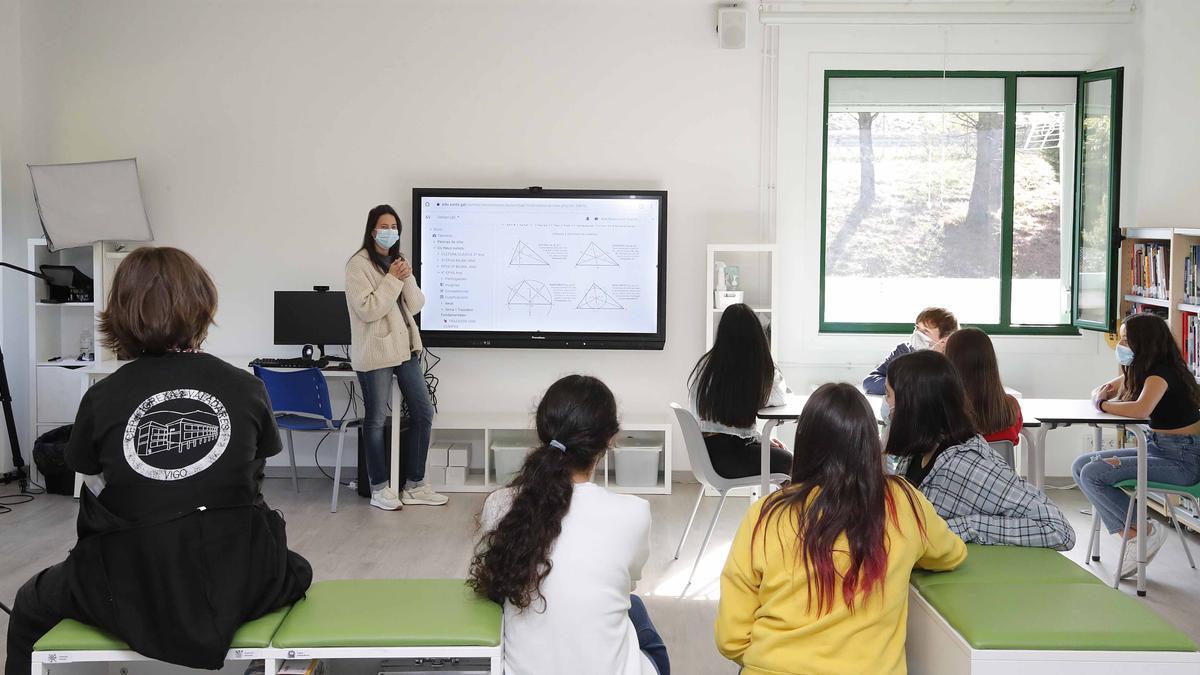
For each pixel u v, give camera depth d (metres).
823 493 2.12
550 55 6.21
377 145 6.26
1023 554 2.60
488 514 2.34
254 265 6.31
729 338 4.27
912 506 2.23
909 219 6.31
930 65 6.16
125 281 2.27
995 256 6.32
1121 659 2.07
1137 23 5.99
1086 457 4.54
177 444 2.21
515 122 6.23
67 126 6.29
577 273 6.16
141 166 6.29
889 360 5.09
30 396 6.14
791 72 6.16
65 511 5.51
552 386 2.39
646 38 6.19
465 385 6.37
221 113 6.26
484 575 2.26
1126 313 5.87
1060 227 6.28
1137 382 4.25
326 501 5.79
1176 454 4.25
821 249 6.25
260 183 6.28
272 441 2.38
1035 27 6.11
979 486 2.67
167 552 2.16
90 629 2.22
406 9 6.20
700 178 6.23
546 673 2.20
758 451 4.33
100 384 2.26
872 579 2.07
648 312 6.17
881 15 6.02
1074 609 2.21
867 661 2.06
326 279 6.30
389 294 5.32
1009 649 2.06
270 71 6.24
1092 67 6.12
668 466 6.00
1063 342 6.23
